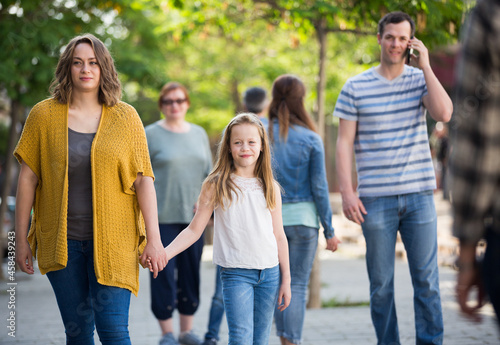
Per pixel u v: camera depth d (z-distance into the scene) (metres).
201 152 13.55
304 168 11.05
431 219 10.39
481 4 4.96
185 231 8.86
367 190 10.57
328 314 16.55
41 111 8.17
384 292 10.59
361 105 10.59
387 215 10.47
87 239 8.19
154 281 12.86
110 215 8.15
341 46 27.84
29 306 19.06
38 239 8.27
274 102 11.40
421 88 10.46
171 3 18.67
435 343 10.17
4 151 52.69
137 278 8.43
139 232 8.54
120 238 8.23
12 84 22.88
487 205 4.95
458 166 5.02
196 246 13.27
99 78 8.28
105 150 8.09
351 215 10.59
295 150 11.03
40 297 21.20
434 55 17.16
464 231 5.02
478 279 5.06
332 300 18.55
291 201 11.02
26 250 8.27
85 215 8.15
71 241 8.16
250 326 8.59
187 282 13.30
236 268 8.66
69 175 8.10
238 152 8.64
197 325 15.96
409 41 10.31
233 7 18.19
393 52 10.34
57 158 8.05
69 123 8.21
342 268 27.14
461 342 12.16
